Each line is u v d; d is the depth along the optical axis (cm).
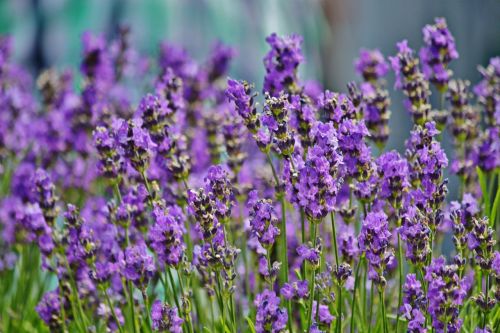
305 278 91
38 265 111
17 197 111
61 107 120
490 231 87
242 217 99
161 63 117
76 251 93
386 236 87
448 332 85
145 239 93
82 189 117
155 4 139
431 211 88
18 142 120
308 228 100
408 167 91
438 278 85
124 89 121
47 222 96
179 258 89
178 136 96
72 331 99
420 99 97
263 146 90
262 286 97
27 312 108
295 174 87
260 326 85
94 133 94
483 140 101
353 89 95
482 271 87
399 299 88
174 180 98
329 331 88
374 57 103
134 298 95
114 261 95
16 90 121
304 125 90
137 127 91
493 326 90
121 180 98
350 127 89
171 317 88
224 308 89
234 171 100
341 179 87
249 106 90
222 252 88
